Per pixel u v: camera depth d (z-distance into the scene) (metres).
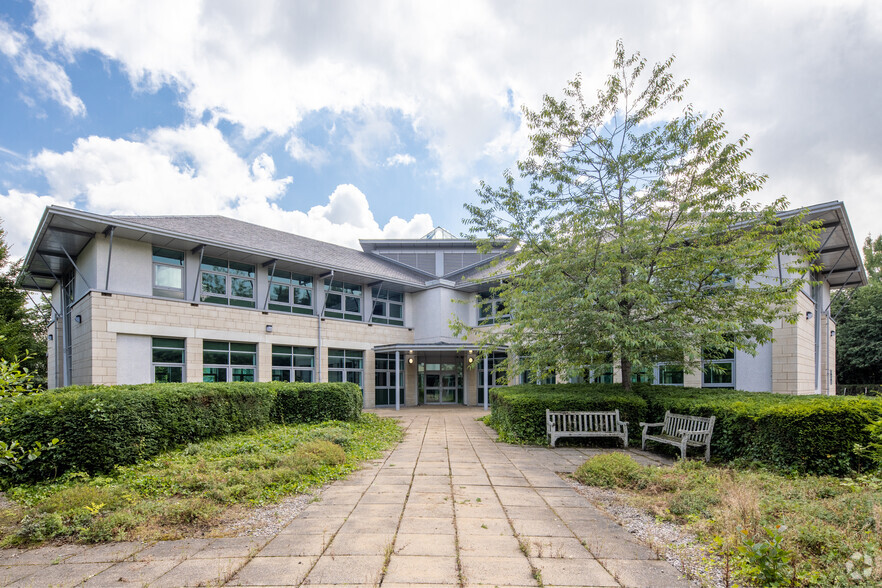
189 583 2.97
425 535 3.91
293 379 18.34
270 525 4.19
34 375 4.75
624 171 9.96
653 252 9.23
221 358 16.14
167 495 5.03
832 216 12.07
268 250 17.22
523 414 9.52
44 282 19.89
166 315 14.70
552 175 10.25
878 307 28.31
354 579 3.01
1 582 3.00
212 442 7.80
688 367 9.91
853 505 3.95
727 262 8.68
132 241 14.59
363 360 21.17
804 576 2.79
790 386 11.89
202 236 15.12
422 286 23.12
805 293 13.59
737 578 2.96
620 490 5.48
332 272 19.23
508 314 11.68
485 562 3.31
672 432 8.25
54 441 4.80
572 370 10.05
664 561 3.34
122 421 6.35
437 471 6.64
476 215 10.56
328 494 5.31
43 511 4.23
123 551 3.56
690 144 9.15
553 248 9.80
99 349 13.23
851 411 5.76
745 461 6.61
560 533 3.97
